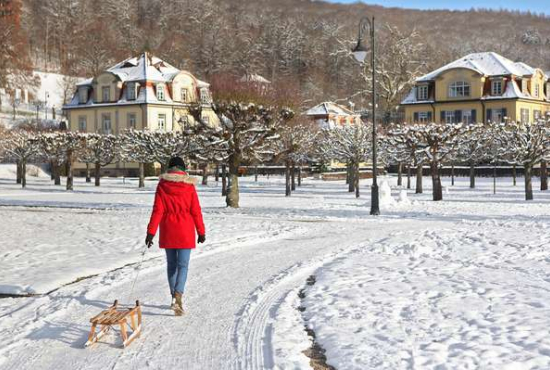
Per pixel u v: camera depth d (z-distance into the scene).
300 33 148.75
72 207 30.97
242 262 13.66
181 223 9.04
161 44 146.12
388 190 31.75
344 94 127.31
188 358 6.94
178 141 47.94
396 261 13.16
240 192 46.12
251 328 8.15
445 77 75.12
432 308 8.81
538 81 75.31
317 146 52.34
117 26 152.38
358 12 185.38
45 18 145.25
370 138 46.06
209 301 9.80
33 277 11.73
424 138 36.56
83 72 129.38
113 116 77.12
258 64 141.12
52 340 7.71
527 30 194.00
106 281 11.36
